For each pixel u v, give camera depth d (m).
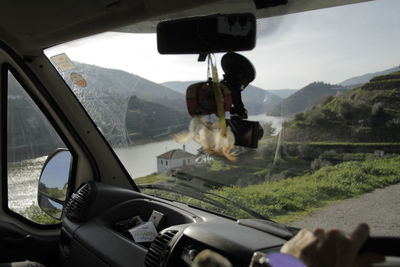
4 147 3.40
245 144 2.16
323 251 1.07
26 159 3.51
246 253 1.99
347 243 1.08
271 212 2.55
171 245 2.26
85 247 2.84
